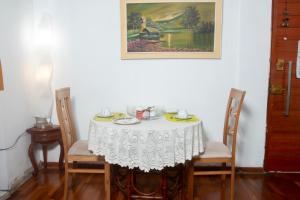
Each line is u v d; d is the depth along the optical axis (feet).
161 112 9.32
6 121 8.84
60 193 8.84
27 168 10.11
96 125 7.79
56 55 10.47
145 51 10.28
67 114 9.11
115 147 7.38
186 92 10.47
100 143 7.67
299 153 10.46
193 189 8.67
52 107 10.62
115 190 9.10
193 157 8.07
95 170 8.22
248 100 10.24
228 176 10.22
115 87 10.57
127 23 10.16
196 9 10.03
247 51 10.02
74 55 10.45
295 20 9.91
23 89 9.90
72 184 9.36
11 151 9.07
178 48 10.23
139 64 10.42
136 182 9.63
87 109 10.69
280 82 10.15
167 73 10.41
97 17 10.25
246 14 9.86
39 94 10.36
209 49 10.19
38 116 10.41
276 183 9.66
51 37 10.34
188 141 7.55
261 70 10.11
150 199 8.39
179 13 10.07
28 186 9.34
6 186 8.77
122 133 7.26
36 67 10.40
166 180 8.20
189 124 7.65
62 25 10.32
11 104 9.13
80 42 10.38
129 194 8.30
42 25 10.13
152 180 9.92
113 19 10.25
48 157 10.85
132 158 7.30
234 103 10.03
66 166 8.22
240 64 10.09
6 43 8.87
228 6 10.05
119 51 10.39
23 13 9.82
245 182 9.75
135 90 10.53
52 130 9.84
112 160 7.43
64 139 8.25
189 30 10.14
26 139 10.09
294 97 10.23
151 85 10.49
